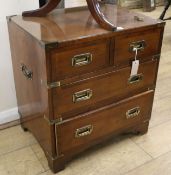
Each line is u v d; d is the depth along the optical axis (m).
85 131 1.14
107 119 1.18
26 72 1.11
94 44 0.98
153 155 1.26
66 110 1.04
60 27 1.04
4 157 1.24
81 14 1.20
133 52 1.09
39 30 1.00
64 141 1.10
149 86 1.25
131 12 1.24
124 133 1.36
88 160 1.23
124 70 1.11
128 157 1.25
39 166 1.19
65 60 0.94
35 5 1.33
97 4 1.04
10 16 1.17
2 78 1.38
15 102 1.46
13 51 1.23
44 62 0.92
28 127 1.32
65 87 0.99
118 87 1.14
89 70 1.01
